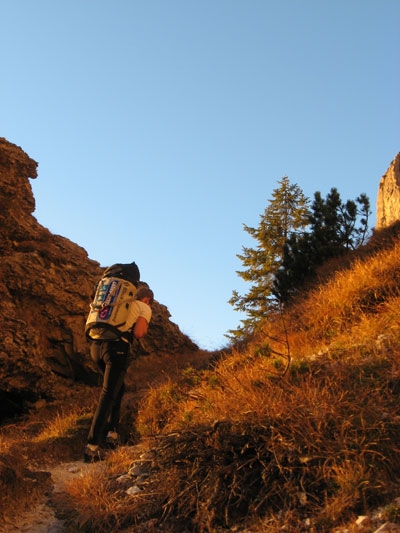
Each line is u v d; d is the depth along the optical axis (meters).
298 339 7.62
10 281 13.81
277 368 5.58
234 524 3.86
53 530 4.25
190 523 4.01
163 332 16.94
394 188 16.80
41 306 13.98
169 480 4.35
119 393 6.85
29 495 4.77
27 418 11.52
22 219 15.95
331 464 3.97
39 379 12.28
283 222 27.03
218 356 12.84
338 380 5.04
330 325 7.90
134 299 6.52
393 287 8.09
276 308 13.84
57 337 13.84
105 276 6.65
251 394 4.89
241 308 24.81
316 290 11.37
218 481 4.10
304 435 4.18
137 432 7.07
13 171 16.17
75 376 13.80
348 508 3.56
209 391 5.91
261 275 25.67
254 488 4.08
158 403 7.42
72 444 6.74
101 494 4.55
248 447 4.30
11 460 5.19
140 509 4.25
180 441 4.55
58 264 15.04
